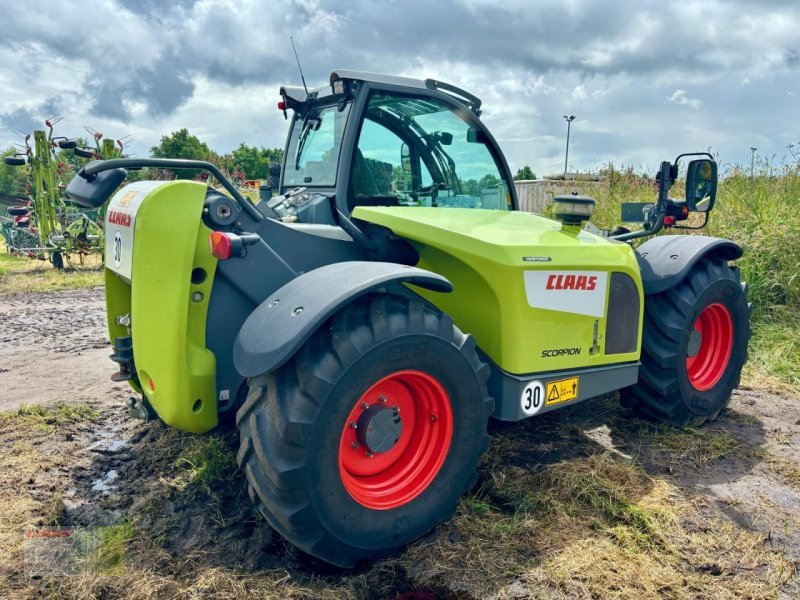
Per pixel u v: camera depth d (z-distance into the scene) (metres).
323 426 2.09
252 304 2.60
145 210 2.38
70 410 3.95
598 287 3.00
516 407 2.77
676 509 2.67
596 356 3.06
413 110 3.20
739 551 2.41
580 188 9.15
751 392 4.27
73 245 11.53
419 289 2.95
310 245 2.75
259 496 2.18
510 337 2.74
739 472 3.07
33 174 11.92
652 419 3.64
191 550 2.43
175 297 2.40
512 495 2.78
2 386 4.54
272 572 2.27
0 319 7.21
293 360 2.16
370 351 2.15
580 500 2.74
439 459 2.45
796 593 2.18
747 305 3.82
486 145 3.54
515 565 2.29
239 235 2.44
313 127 3.36
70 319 7.22
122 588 2.18
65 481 3.04
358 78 2.96
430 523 2.41
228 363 2.60
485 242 2.70
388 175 3.12
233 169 9.21
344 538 2.18
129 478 3.07
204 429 2.57
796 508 2.72
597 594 2.15
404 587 2.21
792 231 6.16
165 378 2.45
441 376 2.36
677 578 2.24
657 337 3.47
